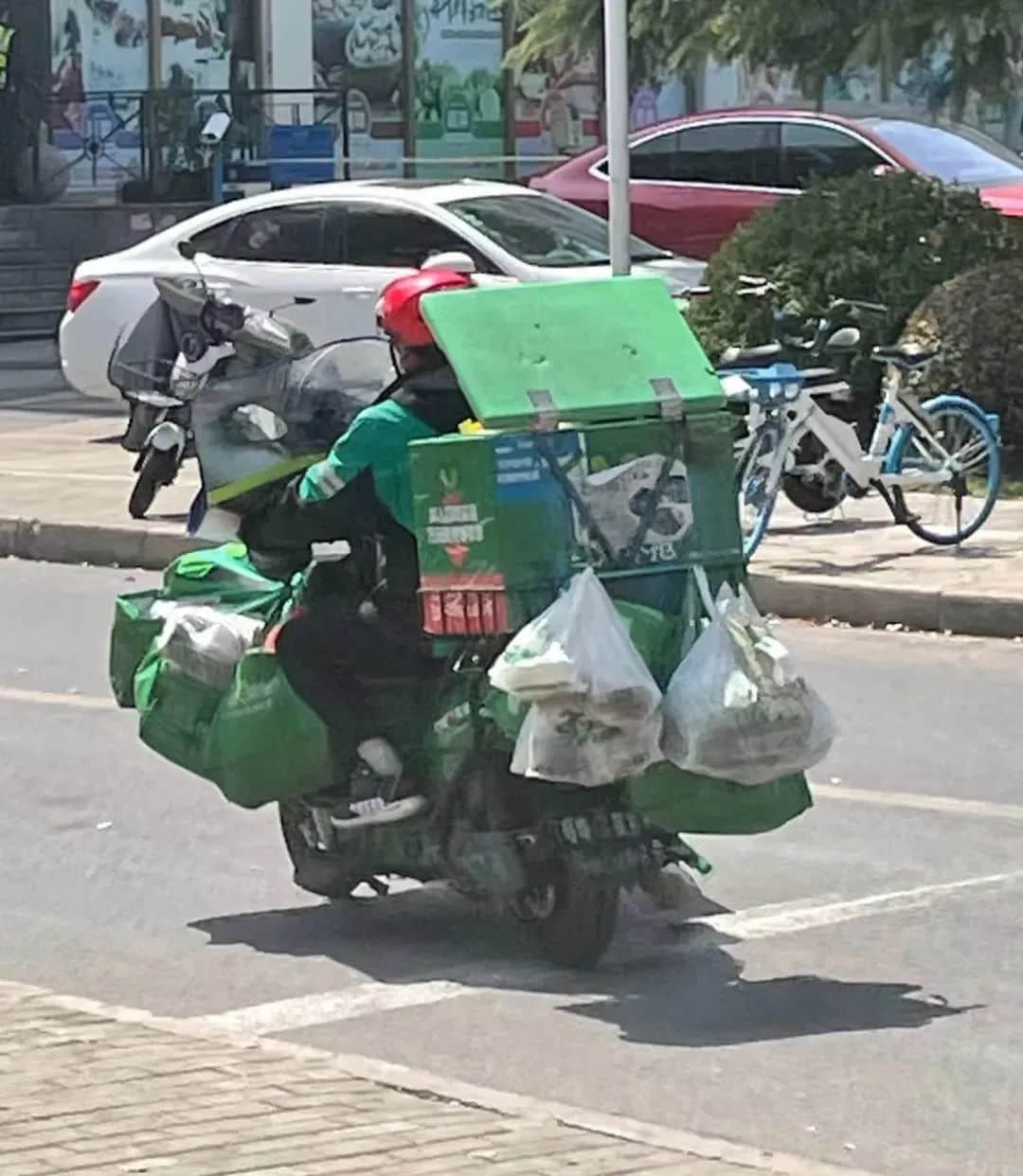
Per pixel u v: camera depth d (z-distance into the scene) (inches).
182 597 308.5
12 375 964.6
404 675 280.7
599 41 784.9
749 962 281.3
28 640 497.4
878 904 303.9
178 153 1172.5
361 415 276.2
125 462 717.3
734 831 267.3
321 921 301.4
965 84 735.7
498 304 271.4
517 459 263.1
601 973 277.7
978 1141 225.5
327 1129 213.2
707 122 831.1
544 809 270.8
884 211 676.1
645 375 270.1
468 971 279.6
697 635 265.3
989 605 490.9
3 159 1177.4
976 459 548.1
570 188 840.3
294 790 285.4
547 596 261.9
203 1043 240.1
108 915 306.0
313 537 279.0
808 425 528.7
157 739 297.4
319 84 1233.4
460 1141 211.0
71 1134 210.2
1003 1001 265.9
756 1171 207.8
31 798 366.9
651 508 267.3
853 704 430.3
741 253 682.2
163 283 572.7
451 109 1275.8
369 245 714.8
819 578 513.7
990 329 642.8
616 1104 235.3
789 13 696.4
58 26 1165.7
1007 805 355.3
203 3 1202.6
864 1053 249.6
